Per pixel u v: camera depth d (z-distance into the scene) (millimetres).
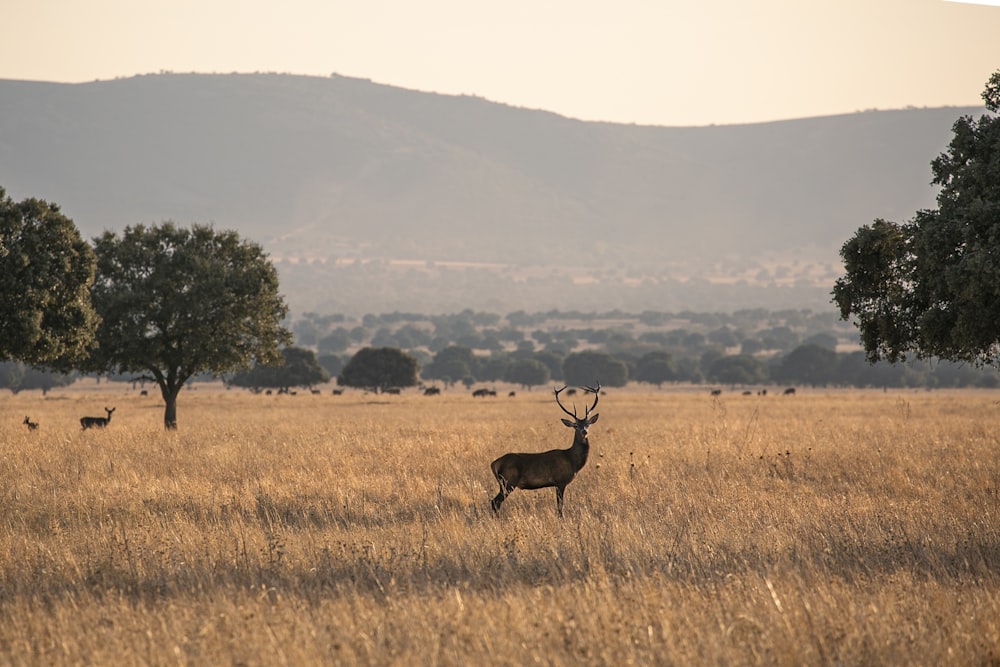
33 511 53000
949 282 48469
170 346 131250
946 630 28906
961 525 47000
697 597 32344
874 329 57219
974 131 54469
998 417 145250
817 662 26938
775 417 150250
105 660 27281
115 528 47500
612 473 67562
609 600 31500
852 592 33781
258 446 90938
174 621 30609
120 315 128750
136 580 37531
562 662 26688
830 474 67125
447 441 90688
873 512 51062
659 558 39375
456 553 40688
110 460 76500
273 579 36781
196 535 45656
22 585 36844
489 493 58906
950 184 53844
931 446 86250
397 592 33469
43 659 27594
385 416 169625
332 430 112875
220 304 131750
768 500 55062
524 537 43531
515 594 33719
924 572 37375
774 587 33688
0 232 97250
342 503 55688
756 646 27547
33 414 188375
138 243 131500
